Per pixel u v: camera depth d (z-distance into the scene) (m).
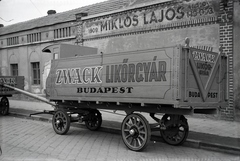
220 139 6.15
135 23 10.70
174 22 9.53
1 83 10.02
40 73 15.95
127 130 5.73
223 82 5.95
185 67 4.82
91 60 6.38
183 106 4.80
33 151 5.53
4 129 8.06
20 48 17.38
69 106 7.46
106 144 6.19
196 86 5.13
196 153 5.51
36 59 16.27
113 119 9.36
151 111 5.54
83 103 6.97
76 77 6.75
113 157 5.13
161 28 9.89
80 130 8.01
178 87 4.70
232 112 8.41
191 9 9.11
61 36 14.38
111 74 5.88
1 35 18.72
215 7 8.59
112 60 5.87
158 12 9.95
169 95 4.82
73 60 6.86
